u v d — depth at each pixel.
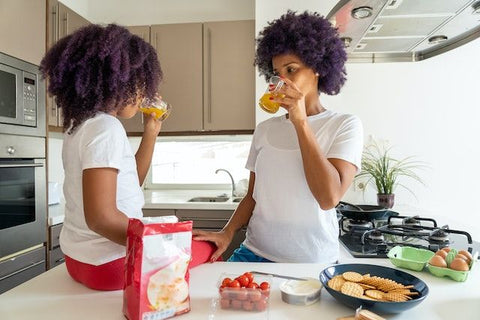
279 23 1.09
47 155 1.95
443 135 2.18
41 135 1.90
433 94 2.17
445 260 0.85
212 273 0.87
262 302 0.66
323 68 1.07
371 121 2.22
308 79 1.07
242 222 1.20
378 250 1.28
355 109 2.23
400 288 0.70
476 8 1.13
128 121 2.58
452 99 2.16
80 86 0.78
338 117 1.08
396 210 2.03
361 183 2.20
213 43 2.52
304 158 0.93
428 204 2.20
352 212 1.64
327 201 0.92
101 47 0.77
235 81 2.50
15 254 1.73
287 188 1.08
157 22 2.84
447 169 2.18
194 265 0.90
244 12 2.77
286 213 1.08
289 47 1.04
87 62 0.78
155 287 0.62
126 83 0.82
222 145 2.94
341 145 1.02
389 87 2.21
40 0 1.89
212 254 0.97
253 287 0.69
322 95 2.25
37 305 0.70
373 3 1.09
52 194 2.27
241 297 0.67
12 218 1.70
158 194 2.79
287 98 0.91
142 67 0.85
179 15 2.82
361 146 1.06
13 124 1.70
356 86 2.22
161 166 3.02
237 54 2.50
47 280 0.85
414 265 0.88
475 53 2.12
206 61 2.52
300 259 1.09
